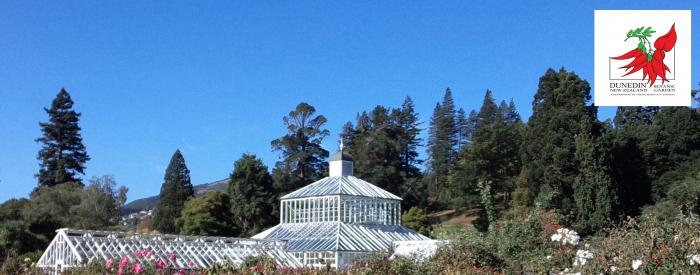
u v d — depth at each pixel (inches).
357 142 3061.0
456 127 3784.5
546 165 2095.2
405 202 2837.1
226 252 1163.3
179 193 2726.4
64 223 1973.4
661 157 2074.3
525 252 796.6
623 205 1900.8
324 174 2940.5
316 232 1342.3
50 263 989.8
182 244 1103.0
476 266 773.9
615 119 2837.1
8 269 655.1
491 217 1024.2
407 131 3213.6
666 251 483.2
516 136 2652.6
